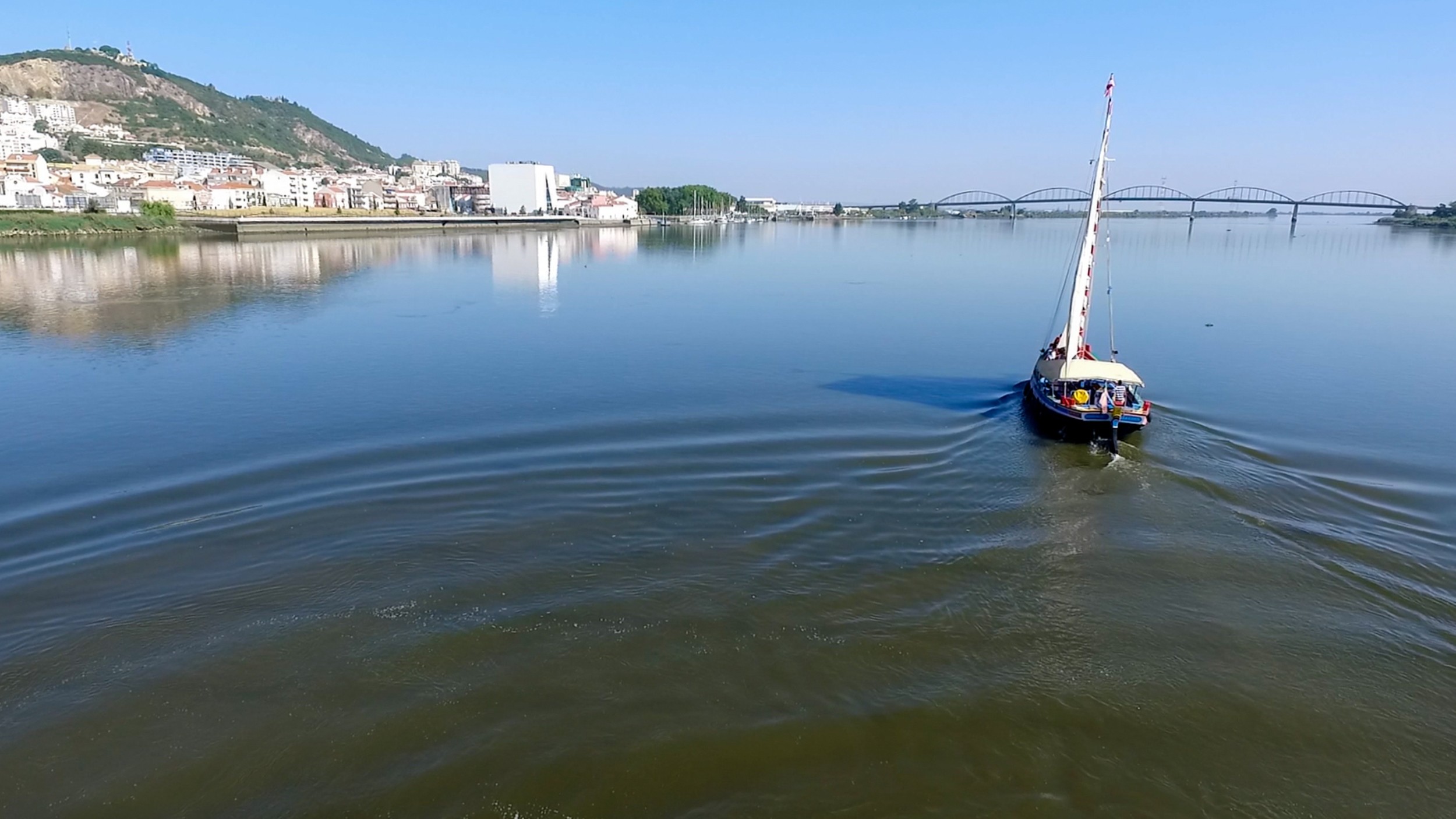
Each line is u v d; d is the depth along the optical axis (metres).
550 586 19.25
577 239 172.25
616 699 15.34
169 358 44.69
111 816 12.79
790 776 13.62
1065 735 14.78
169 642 16.95
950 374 42.88
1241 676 16.66
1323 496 26.16
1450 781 14.05
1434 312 64.94
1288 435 32.59
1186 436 32.28
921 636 17.67
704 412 33.88
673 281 87.25
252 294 71.81
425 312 63.12
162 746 14.14
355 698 15.28
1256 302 70.50
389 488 24.92
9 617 17.80
